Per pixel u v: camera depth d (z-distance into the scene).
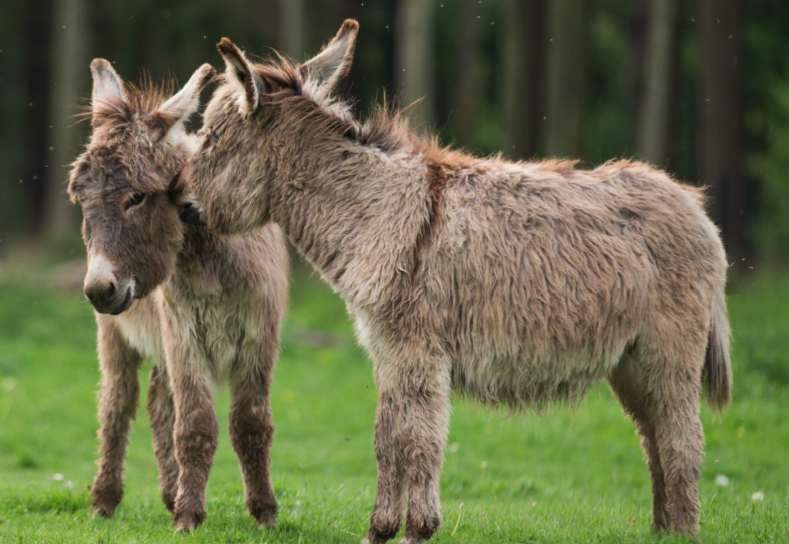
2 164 81.12
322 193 14.43
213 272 15.47
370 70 69.44
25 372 33.19
